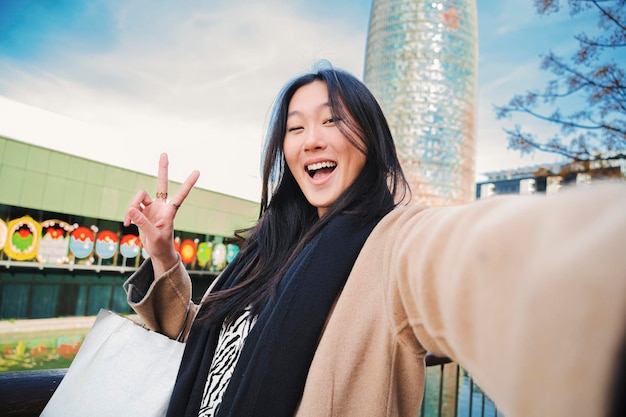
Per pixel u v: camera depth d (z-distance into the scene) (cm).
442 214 42
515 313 23
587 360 17
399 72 4284
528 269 23
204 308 110
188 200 2284
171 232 131
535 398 20
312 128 114
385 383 66
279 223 124
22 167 1731
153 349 112
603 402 17
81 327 1806
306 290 81
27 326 1678
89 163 1923
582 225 21
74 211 1867
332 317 74
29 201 1741
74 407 108
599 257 18
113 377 110
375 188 101
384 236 79
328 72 114
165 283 127
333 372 69
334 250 85
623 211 20
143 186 2106
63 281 1878
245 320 100
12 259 1722
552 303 19
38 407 116
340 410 67
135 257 2144
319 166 114
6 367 1277
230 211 2486
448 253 33
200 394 99
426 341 42
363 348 69
